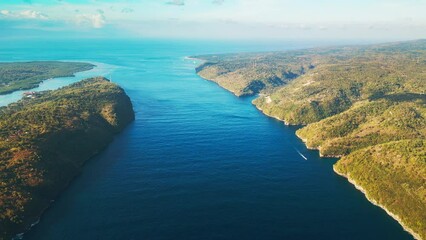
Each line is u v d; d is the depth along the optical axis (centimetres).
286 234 19025
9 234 18625
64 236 18862
